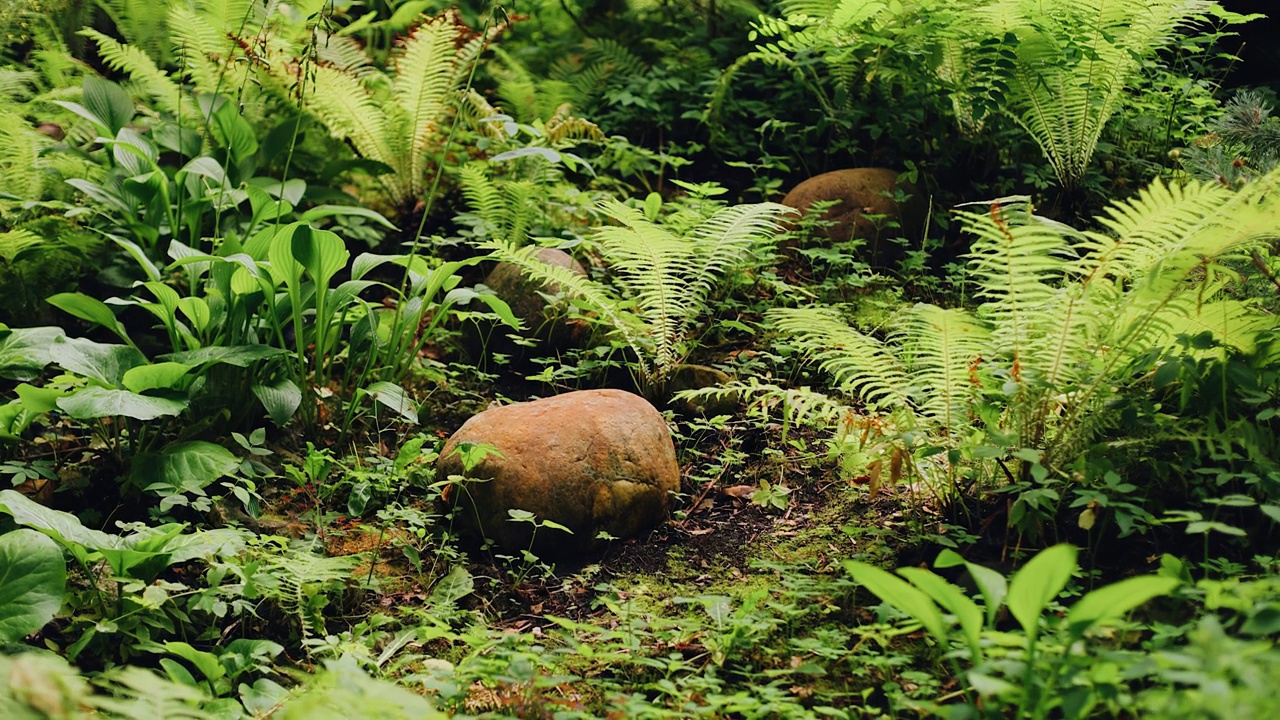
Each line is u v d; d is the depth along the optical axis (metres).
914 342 3.54
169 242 4.70
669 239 4.05
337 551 3.49
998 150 5.55
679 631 2.96
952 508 3.34
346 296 3.99
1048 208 5.38
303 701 2.16
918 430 3.26
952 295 4.89
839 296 4.89
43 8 5.88
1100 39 5.01
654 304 4.23
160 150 5.29
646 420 3.71
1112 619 2.38
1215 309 3.10
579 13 7.17
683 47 6.64
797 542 3.46
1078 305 3.06
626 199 5.25
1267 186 2.86
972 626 1.98
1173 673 1.68
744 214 4.43
